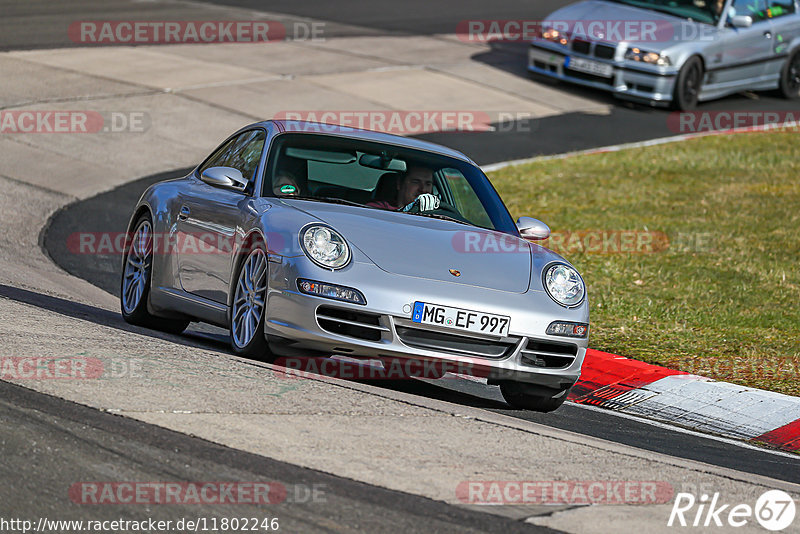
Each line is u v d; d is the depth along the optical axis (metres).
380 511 12.17
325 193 20.61
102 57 57.09
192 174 24.03
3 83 50.47
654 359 24.44
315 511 11.95
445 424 16.25
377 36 67.81
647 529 12.67
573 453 15.75
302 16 73.12
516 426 17.02
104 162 41.97
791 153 49.25
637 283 31.23
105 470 12.53
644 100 55.34
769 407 21.66
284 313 18.09
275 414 15.26
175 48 60.69
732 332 27.03
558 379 18.98
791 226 38.03
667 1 58.12
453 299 18.14
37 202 36.41
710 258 34.00
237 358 18.81
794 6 60.44
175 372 16.75
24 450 12.84
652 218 38.78
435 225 20.39
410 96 54.59
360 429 15.17
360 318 17.94
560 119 53.62
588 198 41.28
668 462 16.30
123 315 23.77
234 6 75.38
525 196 41.22
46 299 23.16
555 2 84.81
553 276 19.55
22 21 65.06
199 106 50.16
